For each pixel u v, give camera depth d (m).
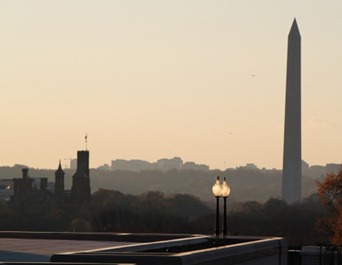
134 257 55.44
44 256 69.56
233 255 67.06
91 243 86.06
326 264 124.25
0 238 93.94
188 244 77.75
